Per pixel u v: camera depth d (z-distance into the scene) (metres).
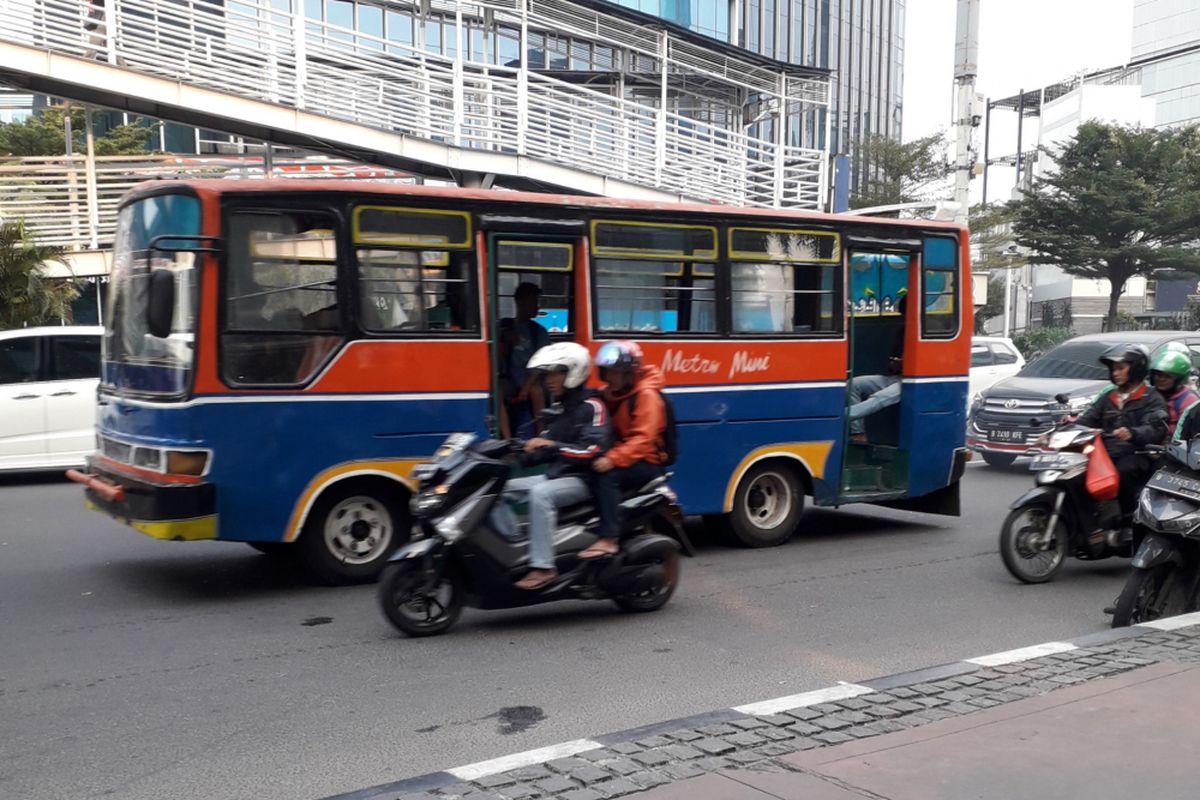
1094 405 8.33
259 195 7.34
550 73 24.88
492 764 4.33
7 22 18.38
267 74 19.39
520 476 8.32
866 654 6.31
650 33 22.38
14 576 8.21
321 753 4.69
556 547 6.68
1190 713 4.88
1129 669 5.59
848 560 9.16
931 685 5.38
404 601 6.53
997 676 5.52
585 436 6.68
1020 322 70.75
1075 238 42.44
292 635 6.61
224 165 23.36
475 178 21.19
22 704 5.32
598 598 6.98
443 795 3.97
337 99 19.97
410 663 6.05
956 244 10.52
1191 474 6.63
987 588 8.12
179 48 20.05
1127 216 40.59
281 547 8.69
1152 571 6.76
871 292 10.31
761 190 25.53
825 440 9.83
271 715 5.18
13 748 4.73
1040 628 6.98
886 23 71.31
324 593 7.67
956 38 19.80
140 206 7.75
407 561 6.43
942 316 10.45
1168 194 41.62
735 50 23.36
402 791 4.02
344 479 7.72
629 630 6.79
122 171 22.70
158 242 7.12
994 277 61.94
